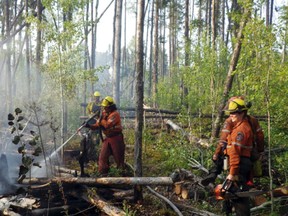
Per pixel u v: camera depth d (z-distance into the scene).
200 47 9.64
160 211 5.09
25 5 12.22
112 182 5.04
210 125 9.62
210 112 10.12
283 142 5.76
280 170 5.53
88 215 5.00
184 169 6.05
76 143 9.59
